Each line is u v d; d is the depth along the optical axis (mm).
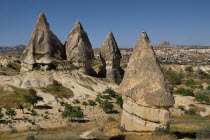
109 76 66562
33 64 59312
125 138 16625
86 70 65250
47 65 59344
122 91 19000
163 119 16609
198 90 74062
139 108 17500
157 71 17516
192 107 47469
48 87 52031
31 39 62250
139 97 17391
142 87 17453
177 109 45469
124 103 19219
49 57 60812
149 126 17000
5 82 51688
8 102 41344
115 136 17703
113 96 52406
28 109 39219
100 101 46906
